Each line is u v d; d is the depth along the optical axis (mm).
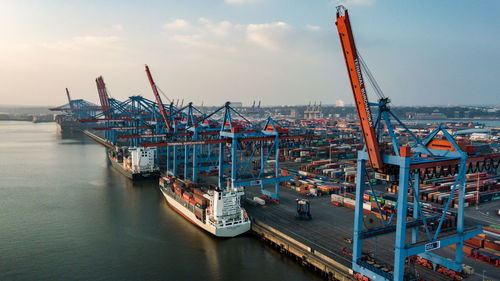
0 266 53250
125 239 64625
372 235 45781
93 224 72750
